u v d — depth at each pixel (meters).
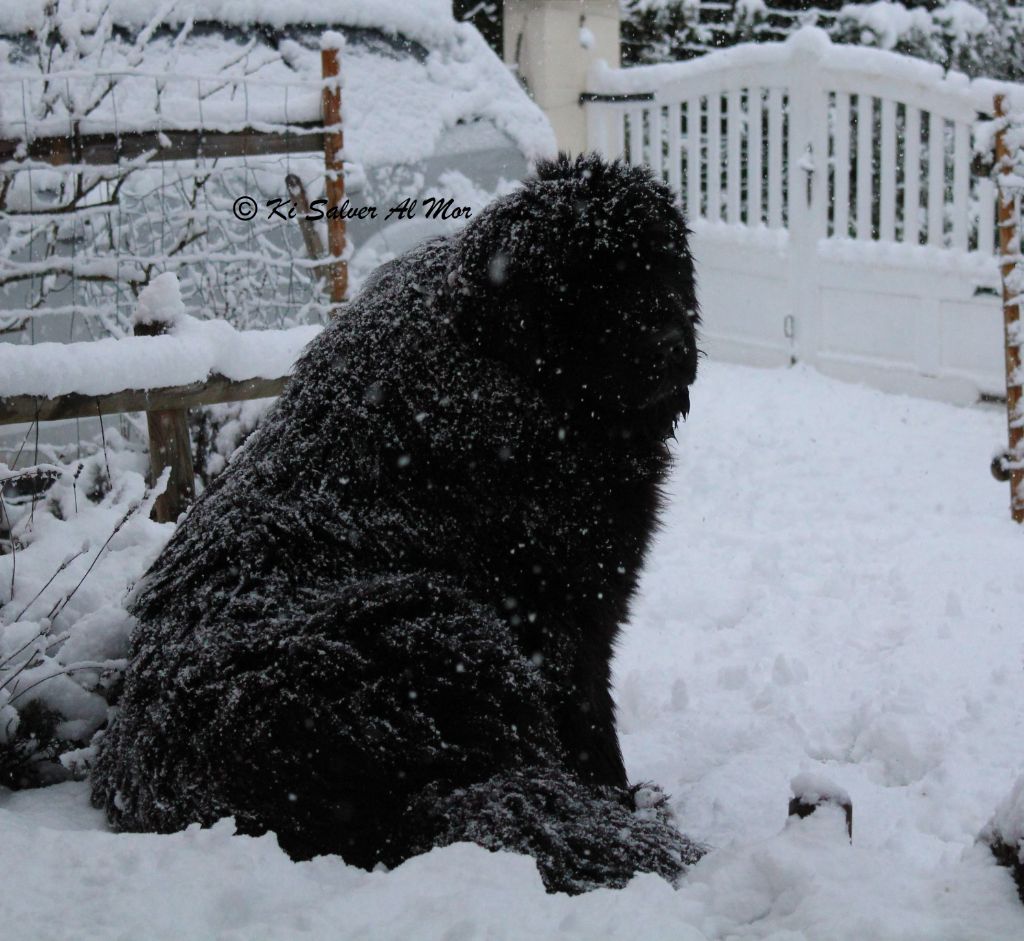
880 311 9.77
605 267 3.04
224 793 2.56
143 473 5.06
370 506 2.97
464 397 3.05
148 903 2.00
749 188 10.55
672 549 6.31
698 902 2.03
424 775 2.54
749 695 4.53
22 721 3.25
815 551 6.10
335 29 8.34
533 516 3.10
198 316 6.18
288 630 2.66
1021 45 12.64
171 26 7.51
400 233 8.02
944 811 3.50
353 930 1.88
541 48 11.22
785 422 8.70
